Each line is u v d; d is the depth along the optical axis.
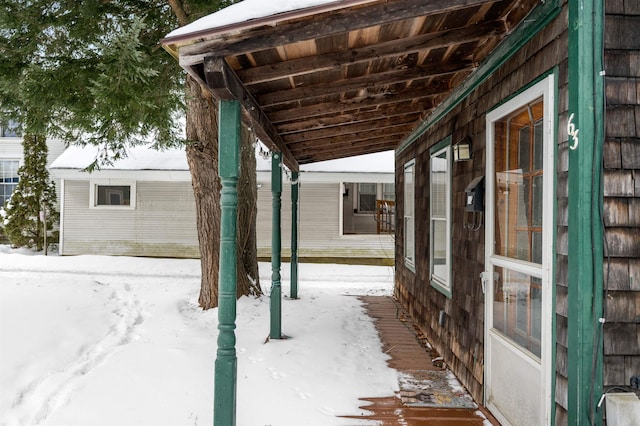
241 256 7.34
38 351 4.36
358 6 2.26
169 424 3.00
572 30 2.05
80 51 5.65
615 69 2.02
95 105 5.20
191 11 5.65
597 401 1.96
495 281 3.14
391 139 6.86
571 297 2.04
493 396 3.08
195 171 6.71
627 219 2.00
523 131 2.74
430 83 4.07
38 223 13.47
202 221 6.70
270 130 4.21
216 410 2.65
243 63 2.74
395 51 2.82
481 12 2.64
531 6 2.44
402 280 7.14
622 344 1.98
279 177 5.17
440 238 4.77
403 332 5.48
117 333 5.30
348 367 4.11
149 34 6.27
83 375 3.90
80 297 6.38
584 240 1.99
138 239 12.70
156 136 7.00
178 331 5.41
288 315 6.31
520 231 2.77
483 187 3.31
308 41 2.54
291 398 3.39
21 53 5.43
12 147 14.83
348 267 12.12
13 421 3.12
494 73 3.12
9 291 6.13
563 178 2.15
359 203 14.21
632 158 2.01
